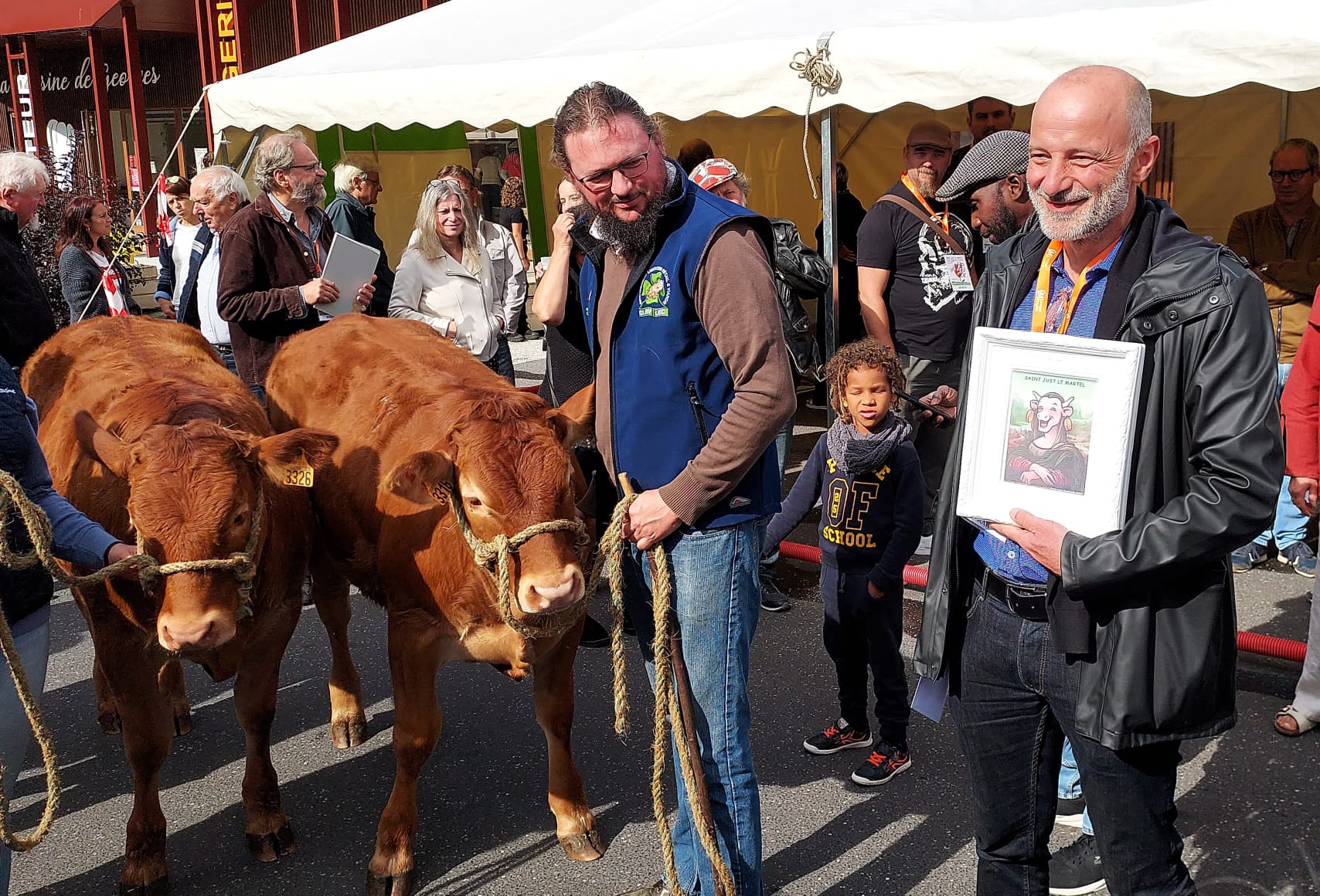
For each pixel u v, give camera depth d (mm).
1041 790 2395
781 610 5199
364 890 3291
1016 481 2121
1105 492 2027
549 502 2768
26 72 22609
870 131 9711
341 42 8305
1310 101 7629
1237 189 8039
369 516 3469
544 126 10891
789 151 9938
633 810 3631
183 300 6371
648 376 2574
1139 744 2057
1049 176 2059
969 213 5637
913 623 4938
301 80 7031
